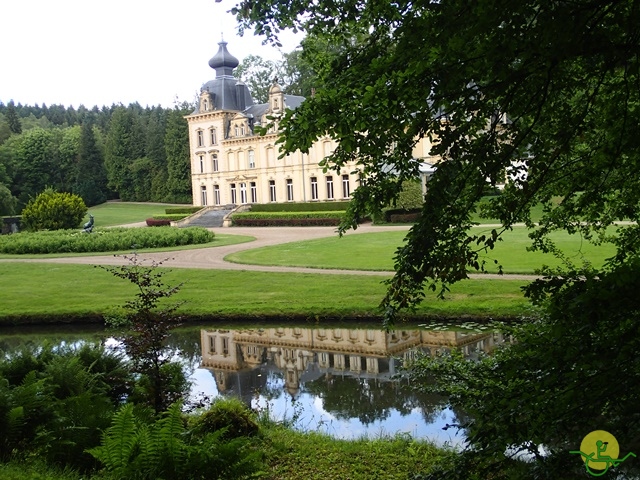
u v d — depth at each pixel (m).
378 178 5.04
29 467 5.34
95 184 89.94
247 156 64.44
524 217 5.70
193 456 4.52
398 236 33.53
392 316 4.54
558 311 3.53
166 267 25.59
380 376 11.15
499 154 4.26
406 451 7.03
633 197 5.50
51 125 118.88
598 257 19.45
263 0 5.12
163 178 89.00
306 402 9.88
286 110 4.18
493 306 14.67
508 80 3.79
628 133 4.62
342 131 4.07
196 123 67.94
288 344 14.12
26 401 6.07
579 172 5.41
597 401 3.36
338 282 19.86
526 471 3.72
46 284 23.05
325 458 6.87
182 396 8.38
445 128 4.29
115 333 14.85
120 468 4.42
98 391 7.82
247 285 20.62
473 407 5.18
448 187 4.31
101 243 35.06
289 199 62.22
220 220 57.91
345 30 5.46
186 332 15.74
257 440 7.38
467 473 3.80
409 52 3.78
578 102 4.84
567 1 3.41
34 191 86.38
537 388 3.51
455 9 3.57
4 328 17.38
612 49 3.51
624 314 3.40
